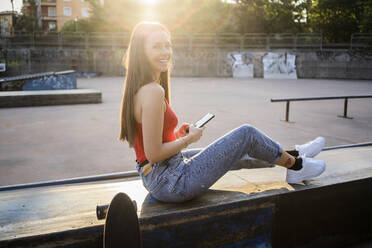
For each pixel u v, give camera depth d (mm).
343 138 5953
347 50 26969
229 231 2014
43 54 29141
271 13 35031
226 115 8531
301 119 8055
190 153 2273
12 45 30328
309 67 28266
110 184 2396
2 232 1571
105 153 5078
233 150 1879
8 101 10125
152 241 1801
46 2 55625
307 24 36500
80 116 8539
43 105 10602
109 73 30047
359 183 2482
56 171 4195
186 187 1838
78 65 29594
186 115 8508
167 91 2188
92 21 35000
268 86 19047
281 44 29547
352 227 2541
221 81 23578
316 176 2336
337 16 32906
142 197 2064
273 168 2734
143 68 1746
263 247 2131
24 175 4039
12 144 5629
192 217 1879
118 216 1555
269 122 7605
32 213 1833
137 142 1864
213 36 31062
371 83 22266
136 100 1746
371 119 8125
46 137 6156
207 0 33719
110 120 7957
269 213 2143
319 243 2422
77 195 2154
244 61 29266
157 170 1861
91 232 1645
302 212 2277
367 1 30391
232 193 2125
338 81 24469
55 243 1580
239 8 35344
